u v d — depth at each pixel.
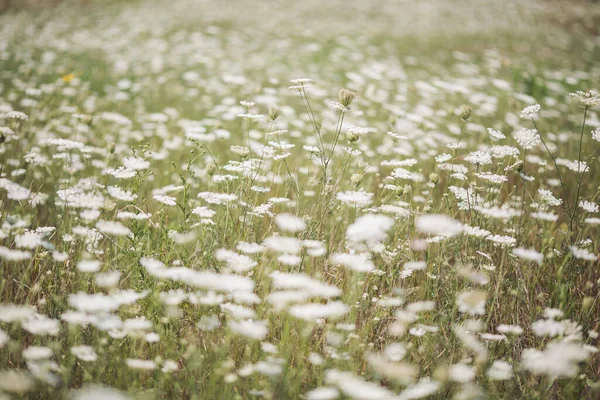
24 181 3.77
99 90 7.50
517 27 16.41
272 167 4.47
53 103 5.76
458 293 2.59
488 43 13.58
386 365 1.86
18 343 2.07
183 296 2.45
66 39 11.32
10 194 2.77
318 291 2.17
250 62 9.85
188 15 15.83
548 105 6.71
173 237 2.89
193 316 2.54
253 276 2.75
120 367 2.10
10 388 1.67
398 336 2.48
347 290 2.67
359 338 2.28
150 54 10.00
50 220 3.42
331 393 1.79
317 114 6.72
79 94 6.29
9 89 6.64
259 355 2.31
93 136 5.10
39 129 4.92
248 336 2.22
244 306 2.54
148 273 2.61
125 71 8.64
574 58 11.46
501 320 2.71
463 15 18.77
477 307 2.38
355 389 1.72
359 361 2.28
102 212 3.16
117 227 2.61
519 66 9.02
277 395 2.03
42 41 10.68
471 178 3.77
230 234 3.04
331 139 5.74
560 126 6.11
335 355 2.12
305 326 2.41
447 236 2.76
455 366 2.12
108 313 2.27
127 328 2.15
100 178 4.07
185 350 2.33
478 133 5.72
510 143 5.00
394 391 2.06
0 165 3.77
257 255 2.88
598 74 8.70
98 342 2.16
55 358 2.22
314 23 16.00
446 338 2.46
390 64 9.70
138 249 2.69
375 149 5.22
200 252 2.97
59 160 4.20
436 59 11.41
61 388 2.03
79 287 2.68
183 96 7.50
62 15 15.17
